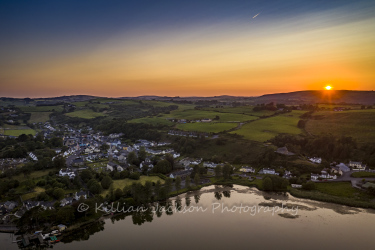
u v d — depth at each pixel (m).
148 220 150.62
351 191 179.25
